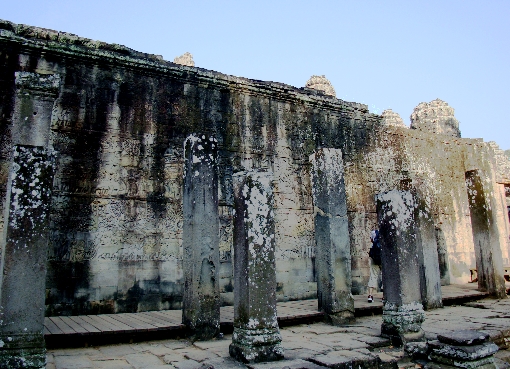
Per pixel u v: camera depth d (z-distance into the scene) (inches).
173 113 468.1
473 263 688.4
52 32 422.6
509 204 847.1
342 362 226.4
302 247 520.4
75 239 394.0
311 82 698.2
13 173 225.9
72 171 404.8
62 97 414.0
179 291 432.8
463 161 720.3
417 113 853.8
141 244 422.9
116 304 399.9
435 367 234.2
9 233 219.1
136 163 436.5
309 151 553.9
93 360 243.4
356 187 586.9
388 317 288.8
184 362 235.0
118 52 452.1
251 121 518.6
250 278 245.0
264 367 221.9
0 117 383.6
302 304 451.5
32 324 215.2
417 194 451.5
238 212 265.1
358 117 610.9
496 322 337.1
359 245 567.2
